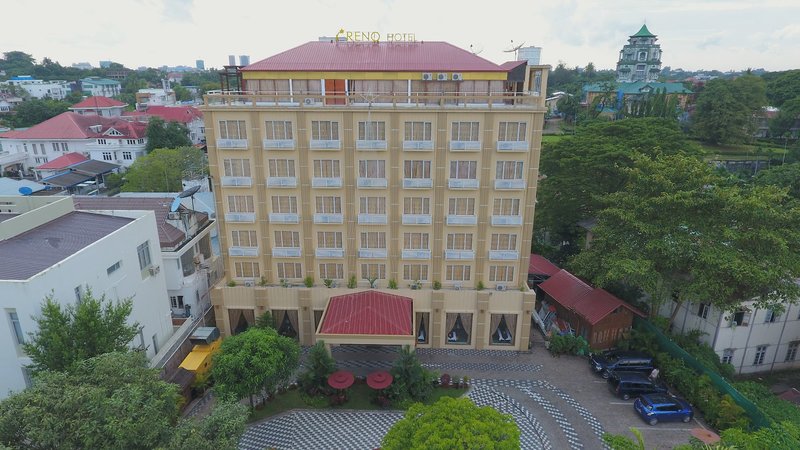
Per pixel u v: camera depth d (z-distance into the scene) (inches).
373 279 1553.9
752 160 3457.2
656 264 1445.6
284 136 1435.8
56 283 998.4
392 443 794.2
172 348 1375.5
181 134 3715.6
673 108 4308.6
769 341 1443.2
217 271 1802.4
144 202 1755.7
